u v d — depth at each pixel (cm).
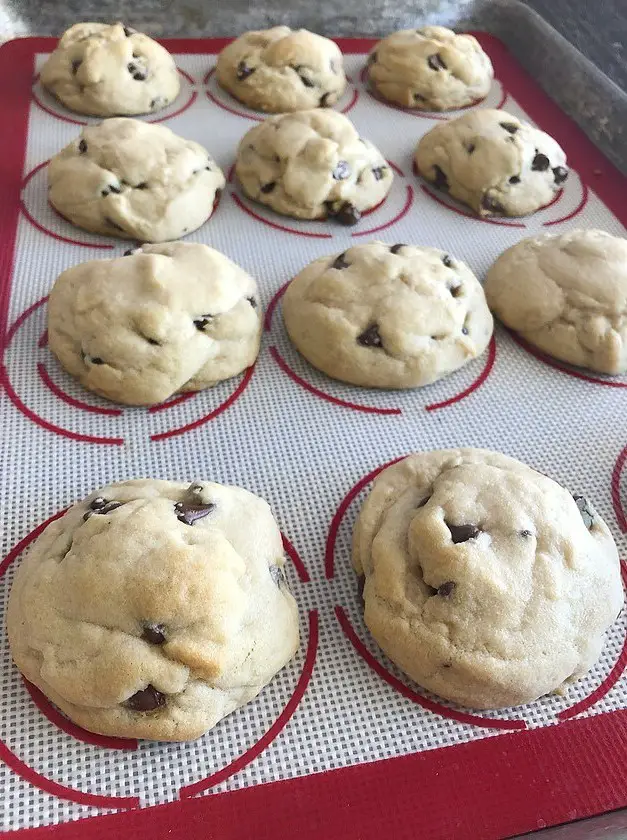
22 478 21
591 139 36
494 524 18
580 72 37
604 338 25
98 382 22
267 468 22
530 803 15
